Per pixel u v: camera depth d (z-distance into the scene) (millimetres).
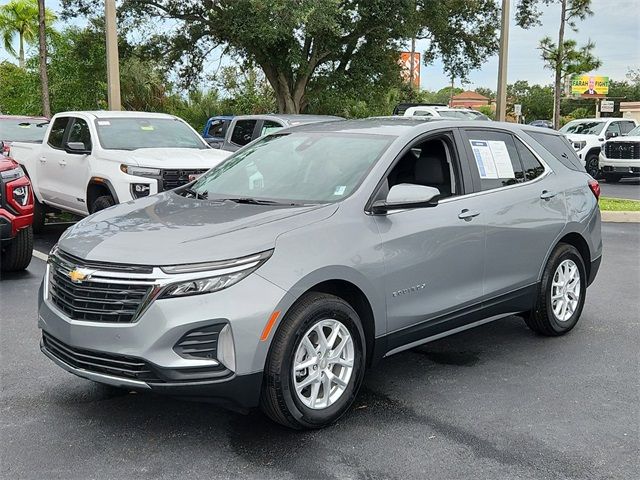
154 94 31781
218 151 10195
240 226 4121
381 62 27250
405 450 3914
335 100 26906
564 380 5043
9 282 7938
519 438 4086
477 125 5590
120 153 9258
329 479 3594
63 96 27516
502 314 5562
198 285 3730
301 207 4434
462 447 3959
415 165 5297
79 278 3902
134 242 4012
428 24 27172
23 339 5852
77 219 12883
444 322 4945
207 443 3979
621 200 15680
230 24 23359
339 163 4871
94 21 25719
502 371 5227
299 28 22031
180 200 4957
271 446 3949
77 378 4984
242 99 33844
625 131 23984
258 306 3781
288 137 5559
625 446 3996
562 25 26047
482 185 5352
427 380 5031
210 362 3734
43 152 10938
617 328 6367
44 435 4074
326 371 4148
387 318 4500
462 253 5012
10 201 7750
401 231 4574
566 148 6484
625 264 9250
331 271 4098
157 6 25047
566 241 6195
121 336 3760
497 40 29234
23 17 34875
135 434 4094
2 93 32844
